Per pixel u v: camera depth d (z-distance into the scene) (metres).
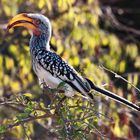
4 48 15.61
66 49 13.95
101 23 19.34
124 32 20.30
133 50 15.66
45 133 14.73
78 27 14.45
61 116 9.68
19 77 15.21
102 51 15.21
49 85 11.20
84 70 12.43
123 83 16.58
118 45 15.34
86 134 9.54
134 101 11.64
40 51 11.34
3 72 14.73
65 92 10.48
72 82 10.79
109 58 15.06
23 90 14.36
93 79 12.60
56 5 15.30
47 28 11.66
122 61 14.92
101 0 20.20
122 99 10.68
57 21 14.99
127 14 23.23
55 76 11.00
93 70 13.08
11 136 12.99
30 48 11.72
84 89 10.62
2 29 15.27
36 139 14.66
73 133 9.34
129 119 13.25
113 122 11.98
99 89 10.74
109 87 12.67
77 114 10.57
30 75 14.85
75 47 14.40
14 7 14.57
